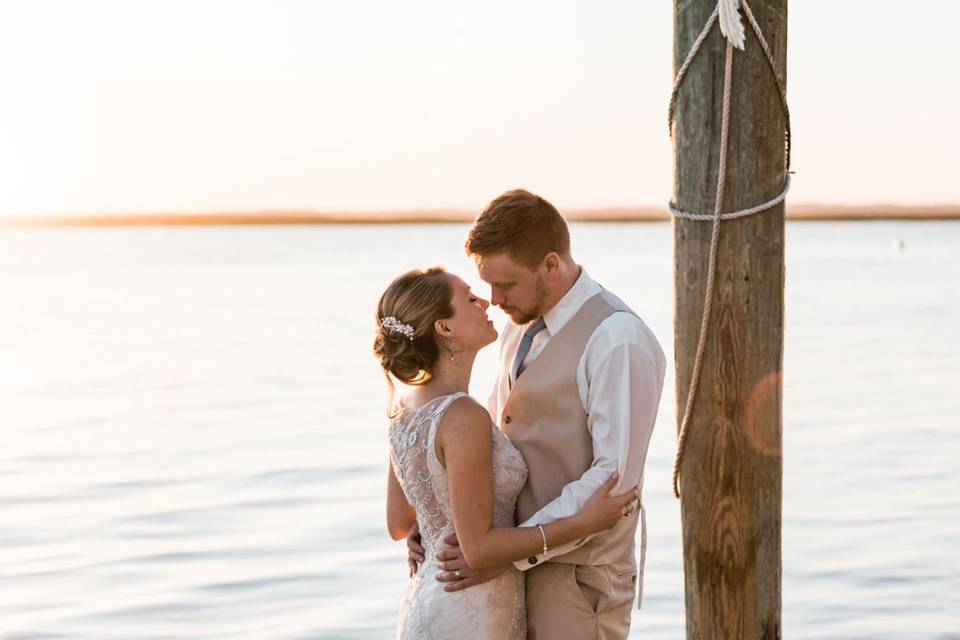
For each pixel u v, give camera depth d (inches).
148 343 798.5
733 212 98.9
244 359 690.8
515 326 118.2
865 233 5502.0
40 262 2812.5
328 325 943.7
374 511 293.0
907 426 422.6
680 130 100.7
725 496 102.7
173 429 433.7
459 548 106.0
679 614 213.5
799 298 1189.1
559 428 108.1
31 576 239.1
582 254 2746.1
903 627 207.5
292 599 223.3
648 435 106.1
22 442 405.7
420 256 2915.8
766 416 102.2
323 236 6535.4
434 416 105.3
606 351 104.5
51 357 713.6
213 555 253.6
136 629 208.1
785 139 100.3
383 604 219.8
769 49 97.1
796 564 245.6
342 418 458.9
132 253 3656.5
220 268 2268.7
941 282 1472.7
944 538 263.6
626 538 110.7
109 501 307.6
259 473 343.3
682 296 102.9
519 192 109.9
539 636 110.7
